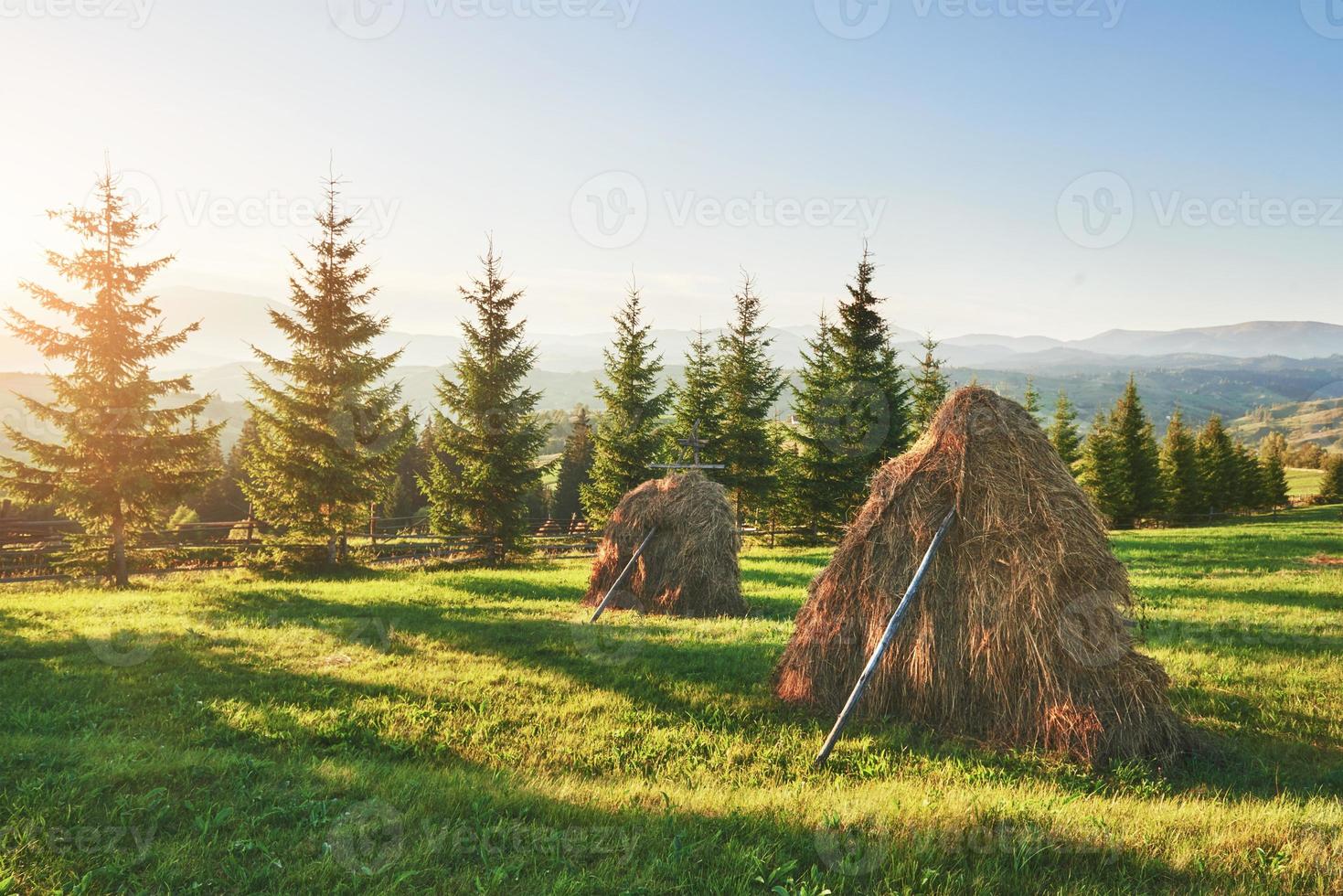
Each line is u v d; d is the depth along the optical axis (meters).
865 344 36.88
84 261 19.42
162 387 20.52
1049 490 7.35
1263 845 4.81
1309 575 18.86
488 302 26.61
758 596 17.05
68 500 19.27
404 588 18.44
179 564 23.66
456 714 7.88
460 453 26.56
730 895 4.18
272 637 11.73
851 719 7.63
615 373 34.22
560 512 60.34
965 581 7.45
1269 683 8.97
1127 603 7.22
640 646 11.01
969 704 7.28
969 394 8.05
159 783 5.66
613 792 5.73
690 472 15.88
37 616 13.62
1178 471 62.53
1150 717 6.70
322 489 22.75
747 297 37.00
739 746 6.94
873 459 35.75
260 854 4.61
